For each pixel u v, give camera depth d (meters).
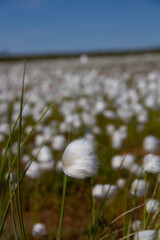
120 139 3.36
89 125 4.95
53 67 21.16
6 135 4.32
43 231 1.71
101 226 1.70
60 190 3.16
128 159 1.97
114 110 6.89
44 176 3.10
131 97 7.42
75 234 2.19
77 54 52.66
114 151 3.83
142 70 15.60
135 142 4.33
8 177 0.90
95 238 1.36
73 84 10.20
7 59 38.94
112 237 1.28
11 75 14.12
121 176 2.92
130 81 11.79
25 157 3.03
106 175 3.16
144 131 5.00
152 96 7.07
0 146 3.71
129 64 20.19
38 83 12.06
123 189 2.35
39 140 3.40
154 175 1.91
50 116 6.03
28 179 3.03
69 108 6.38
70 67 20.31
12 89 10.07
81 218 2.57
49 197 2.94
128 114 5.52
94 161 0.79
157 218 1.26
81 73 15.17
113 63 22.11
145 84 8.55
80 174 0.78
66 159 0.81
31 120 5.52
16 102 7.37
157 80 8.62
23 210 2.67
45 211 2.73
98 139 4.48
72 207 2.81
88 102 7.21
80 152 0.80
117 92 7.97
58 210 2.76
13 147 2.85
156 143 1.81
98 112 5.39
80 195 3.02
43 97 8.65
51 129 4.39
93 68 18.28
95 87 9.38
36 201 2.58
